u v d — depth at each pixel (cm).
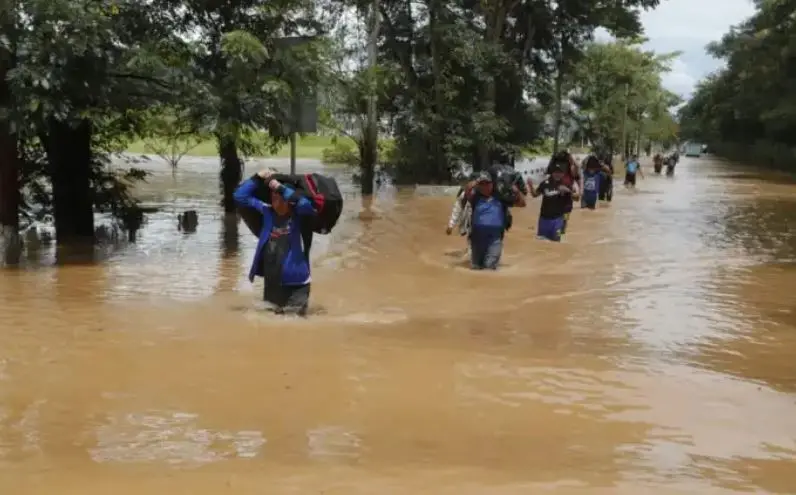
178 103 1314
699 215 2181
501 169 1199
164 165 4484
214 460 459
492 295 994
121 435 496
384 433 508
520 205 1203
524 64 3909
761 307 938
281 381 613
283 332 771
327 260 1258
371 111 2881
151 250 1349
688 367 677
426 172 3491
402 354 700
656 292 1026
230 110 1314
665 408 569
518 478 441
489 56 3397
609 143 7331
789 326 840
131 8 1316
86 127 1437
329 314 860
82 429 505
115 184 1702
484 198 1191
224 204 1922
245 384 604
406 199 2659
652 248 1456
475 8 3609
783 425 539
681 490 430
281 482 429
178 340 731
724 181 4353
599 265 1248
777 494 427
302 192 837
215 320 814
